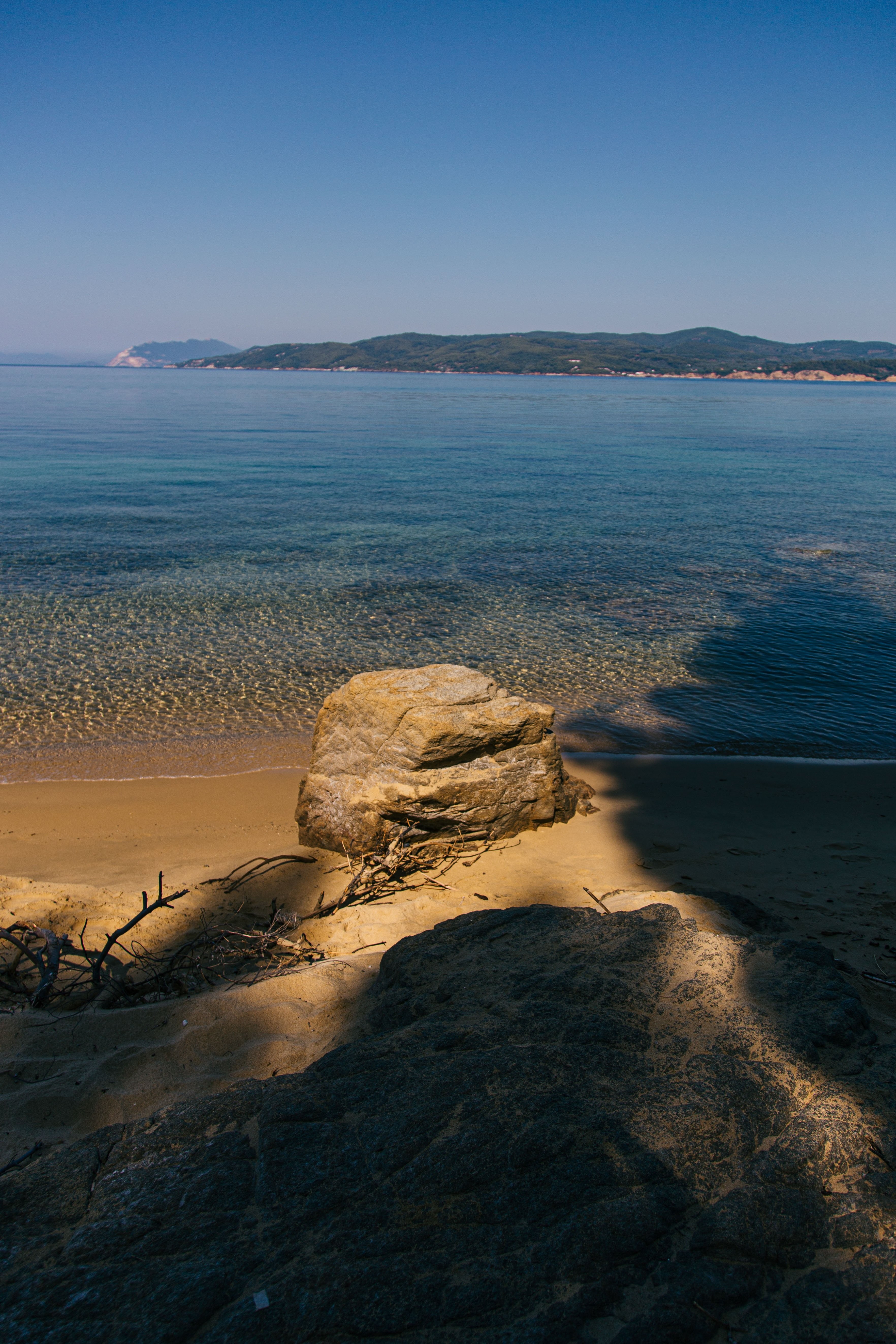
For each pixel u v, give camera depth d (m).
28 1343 2.17
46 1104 3.53
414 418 78.81
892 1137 2.84
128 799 8.45
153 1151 2.99
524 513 27.81
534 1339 2.14
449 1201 2.61
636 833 7.48
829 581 19.39
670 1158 2.74
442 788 6.81
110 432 56.34
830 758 10.16
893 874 6.61
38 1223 2.67
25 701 11.28
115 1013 4.25
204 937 5.33
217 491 30.67
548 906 4.99
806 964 4.10
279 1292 2.30
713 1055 3.29
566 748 10.30
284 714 11.13
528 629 15.31
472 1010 3.78
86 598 16.36
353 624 15.34
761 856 6.98
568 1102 3.00
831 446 56.00
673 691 12.41
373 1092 3.15
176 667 12.80
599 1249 2.41
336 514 26.66
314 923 5.55
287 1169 2.77
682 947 4.23
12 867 6.73
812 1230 2.49
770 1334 2.19
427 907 5.72
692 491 33.59
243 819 7.95
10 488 30.14
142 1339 2.17
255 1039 4.05
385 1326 2.20
